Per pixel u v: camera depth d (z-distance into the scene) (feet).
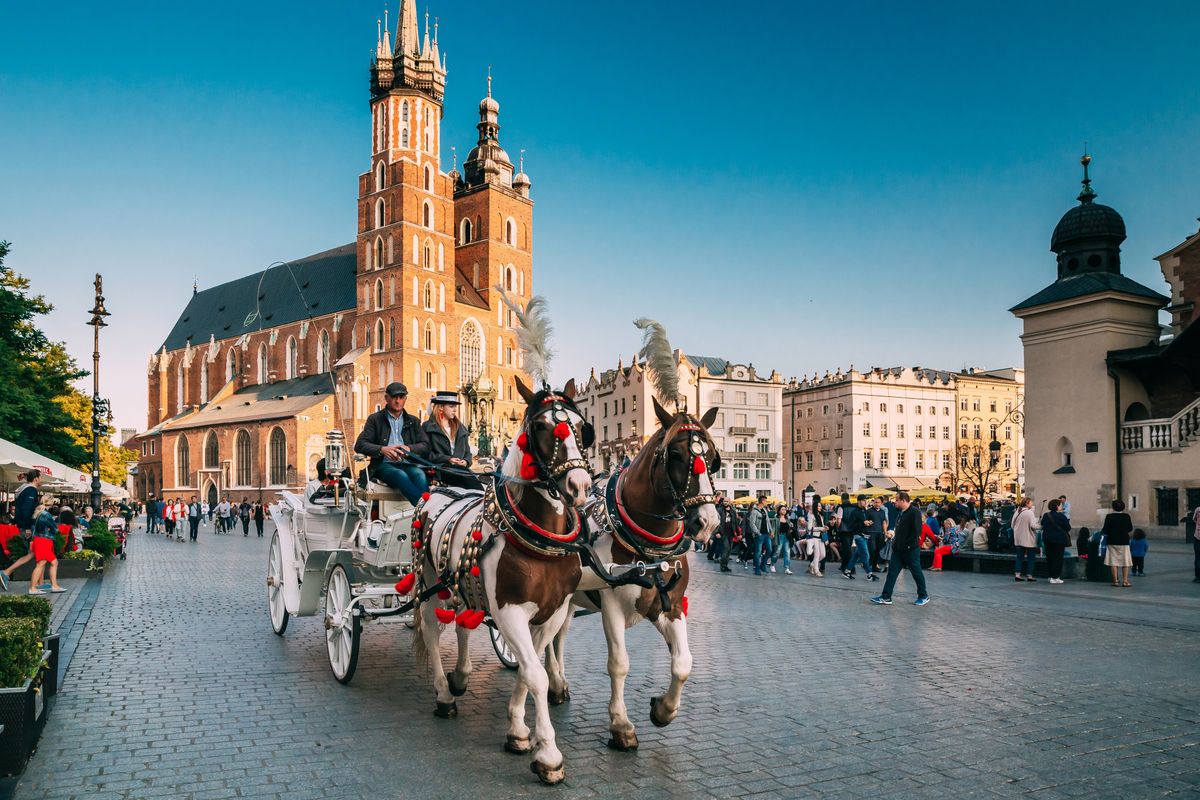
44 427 109.60
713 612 46.60
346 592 28.07
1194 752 20.71
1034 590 57.98
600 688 27.32
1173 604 49.90
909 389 299.58
